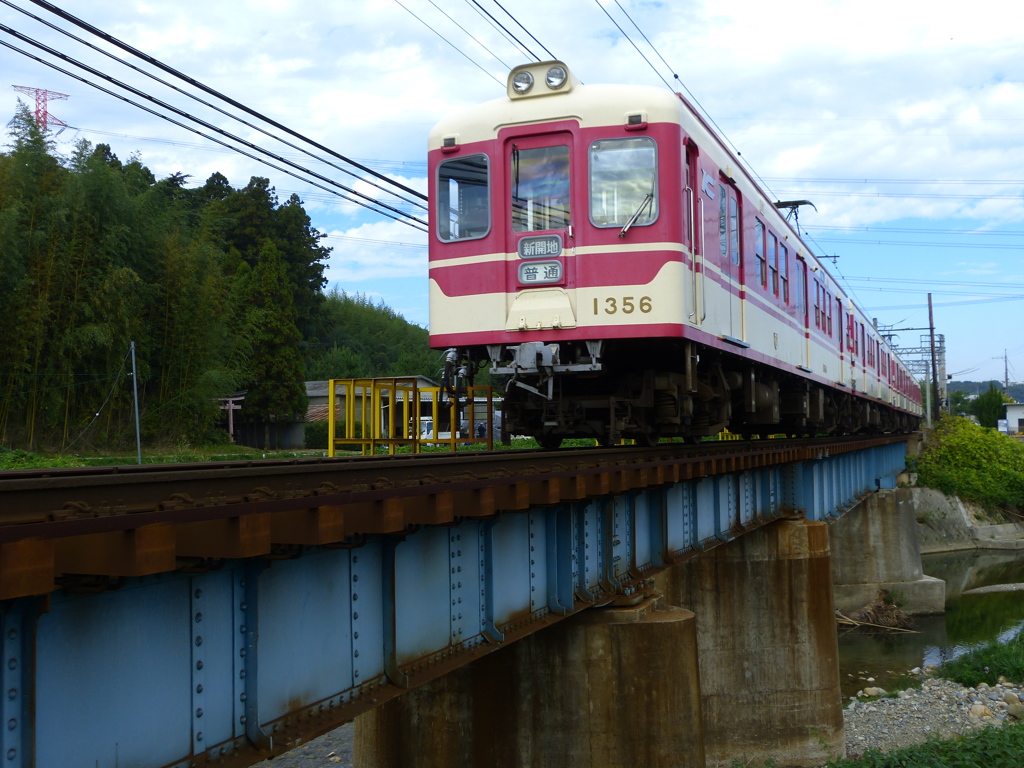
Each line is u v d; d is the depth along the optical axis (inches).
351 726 658.2
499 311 371.2
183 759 175.0
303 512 175.3
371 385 561.0
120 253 1097.4
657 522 433.4
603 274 359.9
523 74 376.8
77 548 141.8
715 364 441.7
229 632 187.9
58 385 1015.0
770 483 639.1
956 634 1146.0
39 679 145.9
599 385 412.8
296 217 2352.4
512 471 272.4
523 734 400.2
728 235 447.8
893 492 1328.7
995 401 3855.8
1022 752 474.6
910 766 470.6
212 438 1280.8
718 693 636.1
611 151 364.5
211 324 1229.7
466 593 287.7
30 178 1043.9
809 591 639.1
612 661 397.1
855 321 956.6
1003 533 1909.4
